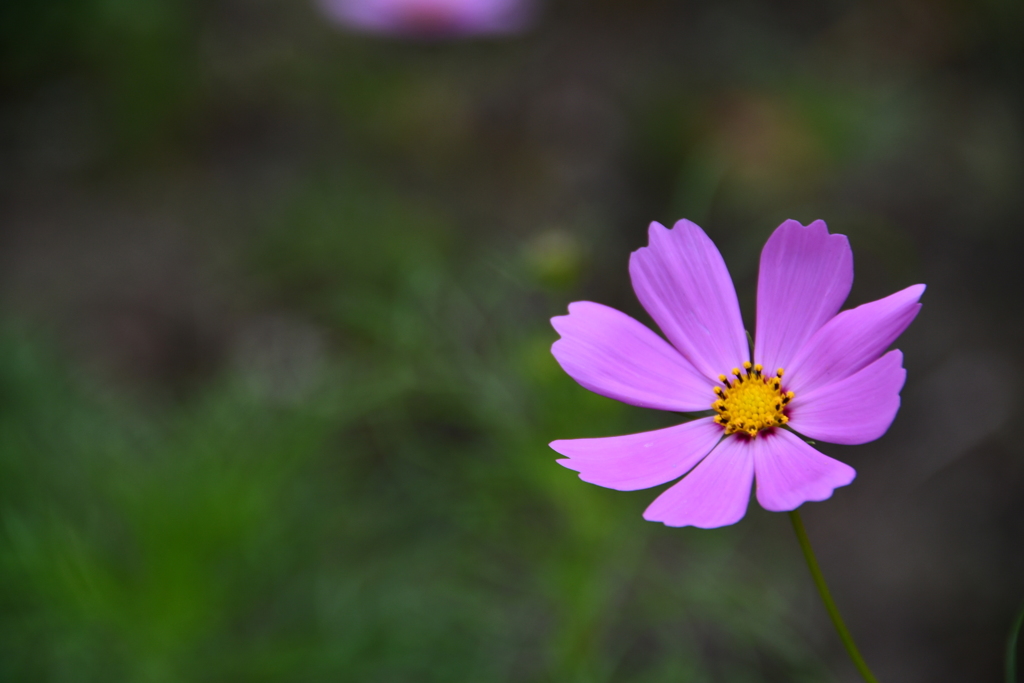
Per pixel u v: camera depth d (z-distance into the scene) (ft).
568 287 2.57
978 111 4.45
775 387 2.13
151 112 4.44
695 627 2.85
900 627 2.94
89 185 4.25
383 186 4.36
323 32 4.98
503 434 2.61
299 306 3.72
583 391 2.55
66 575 2.54
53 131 4.42
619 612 2.66
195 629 2.60
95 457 2.68
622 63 5.00
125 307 3.71
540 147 4.60
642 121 4.62
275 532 2.67
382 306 2.85
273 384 2.93
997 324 3.62
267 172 4.44
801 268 2.14
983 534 3.12
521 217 4.25
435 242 3.99
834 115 4.44
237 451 2.67
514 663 2.70
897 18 4.94
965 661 2.87
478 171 4.49
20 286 3.73
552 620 2.74
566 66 4.98
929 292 3.76
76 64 4.61
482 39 4.76
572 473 2.56
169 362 3.53
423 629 2.65
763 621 2.64
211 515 2.60
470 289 2.84
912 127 4.41
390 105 4.74
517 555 2.70
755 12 5.15
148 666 2.59
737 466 2.10
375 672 2.63
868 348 2.11
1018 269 3.81
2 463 2.64
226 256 3.97
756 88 4.71
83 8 4.50
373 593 2.68
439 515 2.79
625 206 4.32
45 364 2.87
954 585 3.01
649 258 2.15
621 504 2.60
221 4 5.09
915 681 2.84
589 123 4.70
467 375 2.63
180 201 4.24
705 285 2.15
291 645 2.62
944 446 3.33
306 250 3.90
